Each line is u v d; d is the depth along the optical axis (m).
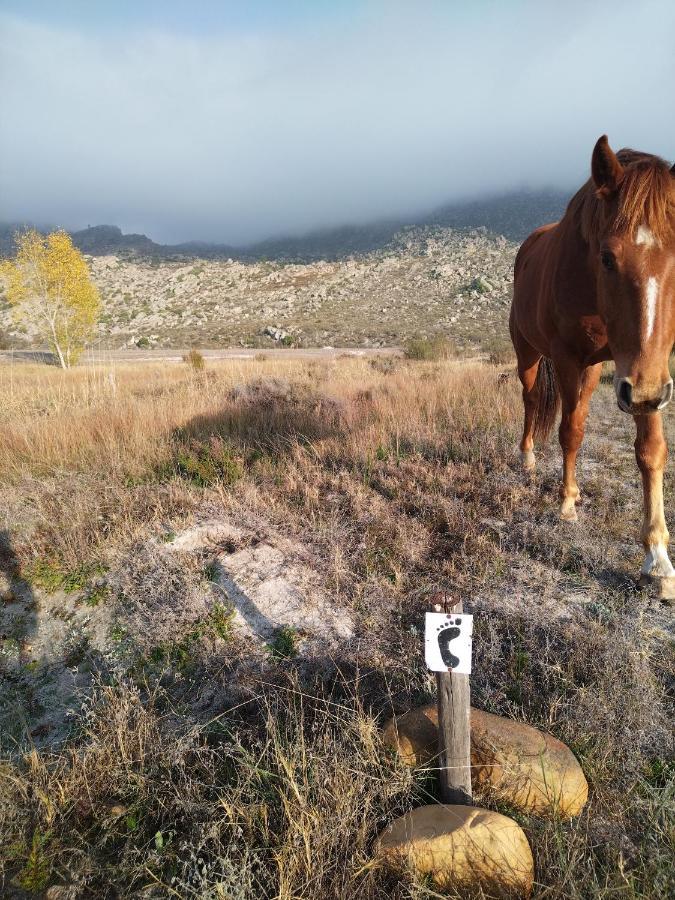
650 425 3.02
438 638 1.73
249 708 2.46
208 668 2.72
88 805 1.96
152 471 5.30
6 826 1.89
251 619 3.09
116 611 3.23
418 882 1.57
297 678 2.53
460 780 1.81
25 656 2.96
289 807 1.76
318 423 6.52
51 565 3.68
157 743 2.18
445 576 3.34
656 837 1.71
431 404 7.04
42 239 23.94
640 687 2.29
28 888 1.73
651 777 1.99
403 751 1.99
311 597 3.22
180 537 3.92
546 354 4.17
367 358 20.61
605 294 2.41
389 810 1.81
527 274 4.37
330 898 1.56
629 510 4.11
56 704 2.62
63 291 24.20
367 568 3.39
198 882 1.67
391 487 4.64
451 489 4.57
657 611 2.91
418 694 2.43
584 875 1.61
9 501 4.67
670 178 2.22
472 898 1.55
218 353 32.84
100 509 4.45
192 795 1.96
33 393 9.20
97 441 6.19
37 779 1.99
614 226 2.31
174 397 8.23
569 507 3.93
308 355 28.44
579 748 2.05
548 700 2.29
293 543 3.85
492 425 6.37
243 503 4.47
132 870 1.73
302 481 4.84
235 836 1.76
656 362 2.25
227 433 6.29
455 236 188.75
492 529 3.86
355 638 2.87
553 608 2.97
